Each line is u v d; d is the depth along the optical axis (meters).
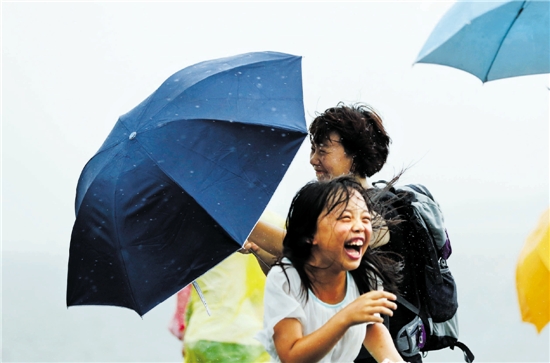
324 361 6.26
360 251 6.05
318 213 6.00
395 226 7.50
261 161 6.93
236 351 9.27
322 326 5.80
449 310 7.77
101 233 7.02
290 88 7.48
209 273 9.36
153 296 6.85
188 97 7.22
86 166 7.48
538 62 8.19
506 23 7.98
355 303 5.69
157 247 6.85
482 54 8.17
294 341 6.02
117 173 7.06
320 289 6.22
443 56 8.14
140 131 7.13
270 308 6.13
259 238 7.59
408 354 7.59
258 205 6.77
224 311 9.33
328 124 7.74
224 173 6.86
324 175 7.85
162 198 6.82
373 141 7.76
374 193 7.44
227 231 6.64
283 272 6.15
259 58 7.67
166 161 6.92
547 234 7.46
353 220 5.99
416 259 7.57
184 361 10.12
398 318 7.57
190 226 6.75
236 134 7.00
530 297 7.55
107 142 7.40
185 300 10.25
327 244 6.00
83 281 7.16
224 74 7.39
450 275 7.87
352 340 6.25
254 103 7.25
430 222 7.64
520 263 7.63
